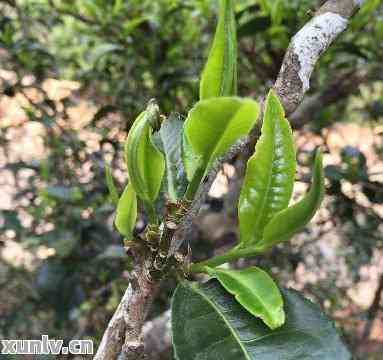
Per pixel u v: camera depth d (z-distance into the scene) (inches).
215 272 5.8
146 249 5.6
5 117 17.6
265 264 17.4
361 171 14.1
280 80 6.2
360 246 18.1
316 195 5.2
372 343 19.2
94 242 16.4
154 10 17.4
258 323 5.6
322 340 5.5
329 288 19.5
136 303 5.6
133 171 5.3
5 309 18.5
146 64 16.3
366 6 13.7
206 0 15.6
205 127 4.8
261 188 5.7
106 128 16.4
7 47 15.9
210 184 6.0
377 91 20.4
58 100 17.1
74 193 15.4
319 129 17.2
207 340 5.5
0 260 19.0
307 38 6.3
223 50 5.4
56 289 16.4
